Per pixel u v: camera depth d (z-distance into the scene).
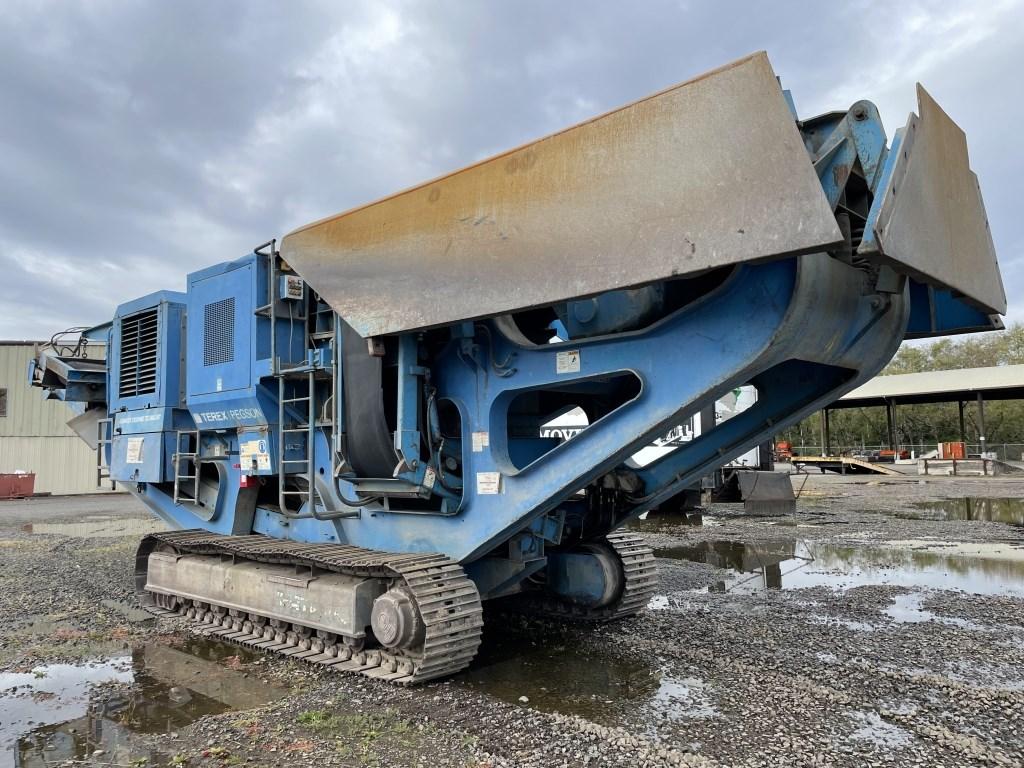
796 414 4.79
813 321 3.60
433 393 5.10
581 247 3.73
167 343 7.37
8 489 24.66
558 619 6.31
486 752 3.60
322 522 6.01
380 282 4.74
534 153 3.98
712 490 16.48
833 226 2.88
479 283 4.19
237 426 6.43
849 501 18.92
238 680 4.82
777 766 3.42
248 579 5.77
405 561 4.75
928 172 3.29
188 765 3.49
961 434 42.38
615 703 4.29
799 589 7.56
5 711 4.27
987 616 6.32
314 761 3.52
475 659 5.20
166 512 7.78
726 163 3.21
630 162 3.56
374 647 5.03
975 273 3.67
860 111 3.29
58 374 9.07
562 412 6.18
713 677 4.74
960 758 3.50
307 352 5.94
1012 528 12.75
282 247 5.34
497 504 4.72
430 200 4.50
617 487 5.79
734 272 3.66
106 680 4.84
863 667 4.88
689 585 7.82
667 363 3.97
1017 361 64.31
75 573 8.88
